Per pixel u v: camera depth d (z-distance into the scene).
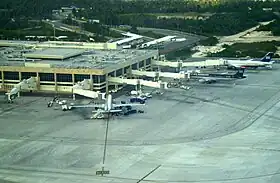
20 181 82.81
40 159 92.31
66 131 108.06
